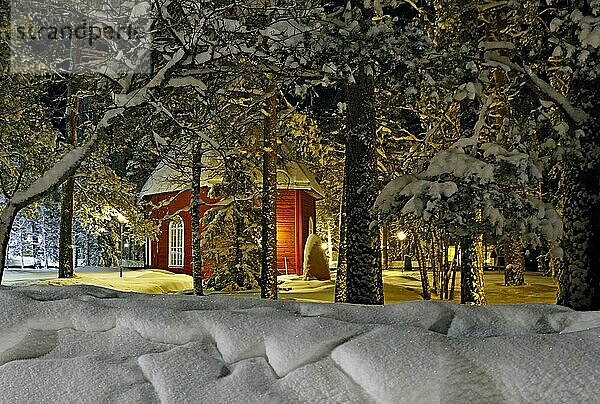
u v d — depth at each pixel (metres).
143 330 2.39
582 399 1.86
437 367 1.97
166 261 27.72
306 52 8.64
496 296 20.73
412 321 2.50
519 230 8.66
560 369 1.94
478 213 9.02
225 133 14.19
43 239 34.38
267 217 16.11
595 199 9.16
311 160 22.25
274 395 2.00
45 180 8.13
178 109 12.05
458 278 28.12
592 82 9.22
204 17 7.81
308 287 21.33
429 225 9.19
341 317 2.58
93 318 2.45
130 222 21.91
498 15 13.48
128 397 2.07
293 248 27.19
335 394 1.98
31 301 2.56
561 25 9.12
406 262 35.69
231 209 21.61
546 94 9.33
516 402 1.90
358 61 8.84
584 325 2.48
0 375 2.18
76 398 2.08
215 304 2.81
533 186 9.45
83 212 22.88
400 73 9.13
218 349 2.29
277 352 2.18
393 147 18.73
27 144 14.96
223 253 21.58
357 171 10.78
